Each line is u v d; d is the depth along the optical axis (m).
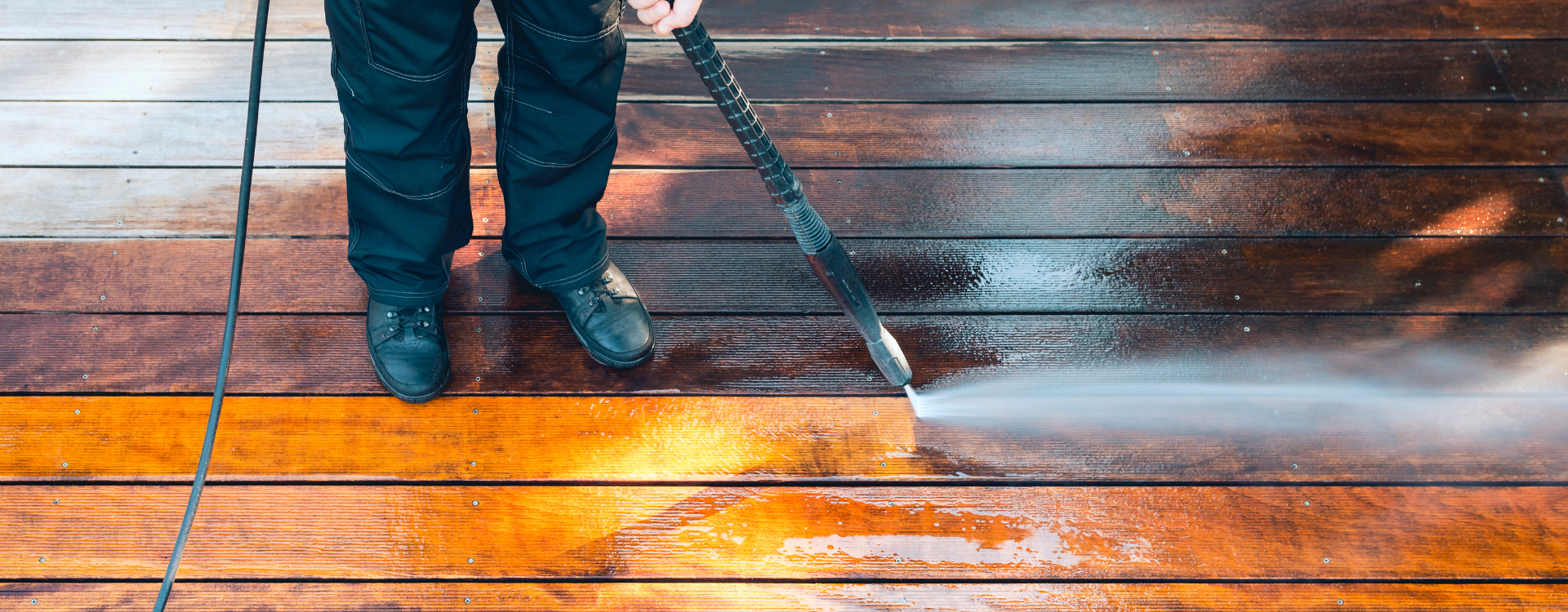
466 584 1.15
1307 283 1.49
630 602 1.15
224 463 1.23
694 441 1.29
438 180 1.10
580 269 1.32
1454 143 1.69
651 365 1.36
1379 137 1.69
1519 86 1.77
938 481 1.26
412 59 0.95
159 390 1.30
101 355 1.33
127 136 1.58
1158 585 1.19
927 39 1.82
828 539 1.21
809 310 1.43
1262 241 1.54
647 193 1.57
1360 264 1.52
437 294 1.31
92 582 1.14
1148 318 1.45
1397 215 1.58
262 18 0.94
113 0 1.78
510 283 1.44
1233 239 1.55
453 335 1.38
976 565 1.19
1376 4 1.90
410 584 1.15
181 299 1.39
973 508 1.24
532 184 1.21
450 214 1.17
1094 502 1.25
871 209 1.56
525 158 1.17
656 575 1.17
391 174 1.08
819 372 1.37
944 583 1.18
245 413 1.28
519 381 1.33
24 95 1.63
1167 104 1.74
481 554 1.17
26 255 1.43
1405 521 1.24
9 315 1.36
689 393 1.34
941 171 1.62
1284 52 1.82
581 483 1.24
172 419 1.27
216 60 1.70
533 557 1.17
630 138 1.64
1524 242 1.55
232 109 1.63
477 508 1.21
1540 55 1.82
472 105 1.67
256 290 1.41
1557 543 1.23
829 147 1.65
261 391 1.30
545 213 1.25
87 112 1.61
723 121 1.68
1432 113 1.73
